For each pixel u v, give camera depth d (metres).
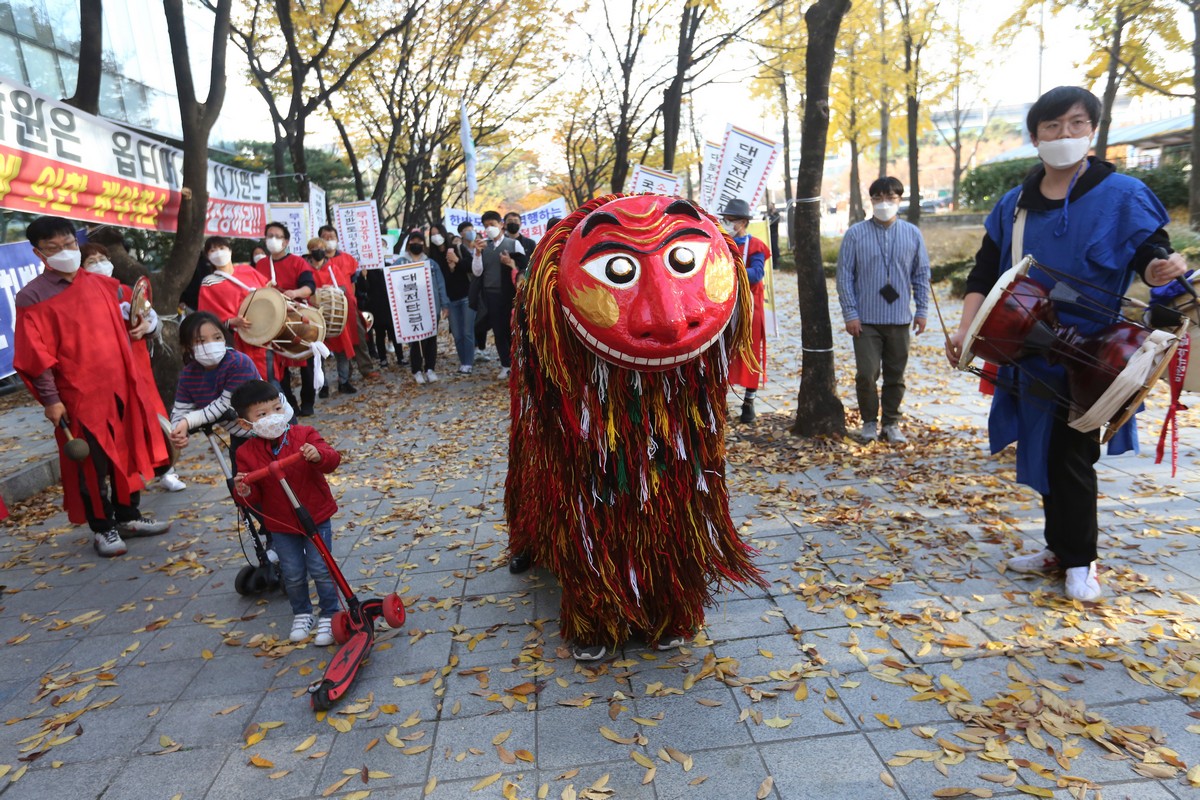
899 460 5.46
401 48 13.55
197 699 3.25
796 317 13.66
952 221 19.86
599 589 3.14
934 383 7.80
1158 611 3.27
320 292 8.30
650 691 3.01
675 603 3.25
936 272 16.12
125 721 3.13
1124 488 4.64
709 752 2.67
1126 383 2.97
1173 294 3.17
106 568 4.74
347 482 6.05
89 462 4.73
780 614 3.52
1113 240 3.20
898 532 4.28
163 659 3.61
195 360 4.07
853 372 8.59
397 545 4.71
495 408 8.19
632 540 3.11
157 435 5.10
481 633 3.56
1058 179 3.31
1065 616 3.29
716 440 3.13
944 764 2.52
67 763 2.90
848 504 4.73
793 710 2.86
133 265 7.08
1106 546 3.92
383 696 3.14
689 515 3.13
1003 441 3.62
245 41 12.14
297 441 3.59
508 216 9.30
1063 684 2.87
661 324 2.65
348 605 3.48
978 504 4.57
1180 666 2.92
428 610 3.84
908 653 3.15
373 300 11.02
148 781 2.77
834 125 18.80
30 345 4.51
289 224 10.95
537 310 2.87
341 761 2.77
